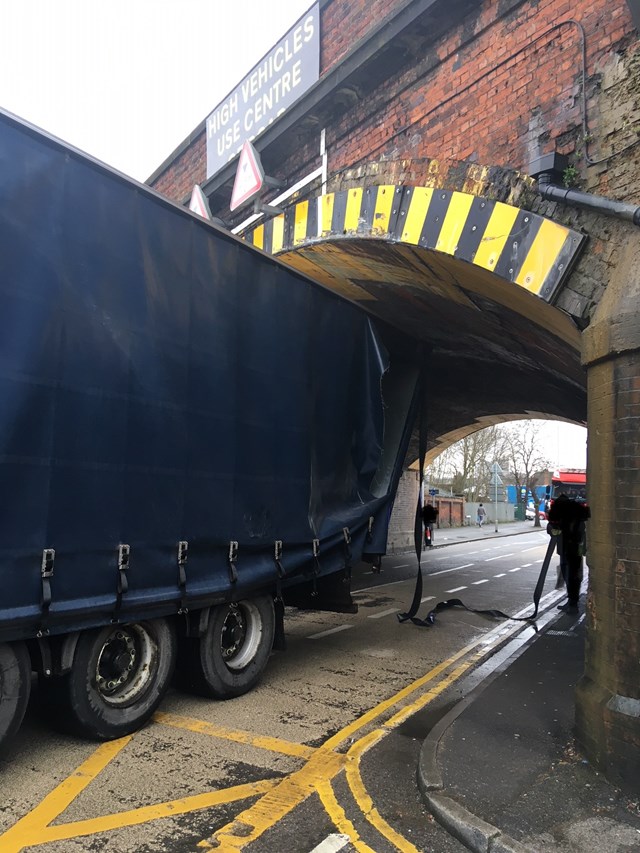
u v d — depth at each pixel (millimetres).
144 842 3352
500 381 12906
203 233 5352
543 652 7340
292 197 8578
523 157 5719
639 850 3141
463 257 5984
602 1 5230
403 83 6977
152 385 4738
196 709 5508
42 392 3943
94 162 4371
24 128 3934
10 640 3766
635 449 4039
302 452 6418
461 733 4668
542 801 3635
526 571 16750
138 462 4578
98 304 4355
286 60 8781
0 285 3760
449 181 6312
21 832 3428
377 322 7926
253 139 8828
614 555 4098
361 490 7512
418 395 8727
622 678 3947
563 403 13258
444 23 6465
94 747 4613
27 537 3803
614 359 4254
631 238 4734
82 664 4430
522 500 62094
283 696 5949
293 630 8984
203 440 5188
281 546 5996
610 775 3867
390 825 3557
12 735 3900
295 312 6461
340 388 7137
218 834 3443
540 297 5289
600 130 5141
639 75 4910
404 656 7574
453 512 41219
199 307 5250
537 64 5691
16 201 3883
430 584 13859
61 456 4035
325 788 4027
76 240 4238
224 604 5672
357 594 12297
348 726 5195
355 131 7648
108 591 4285
